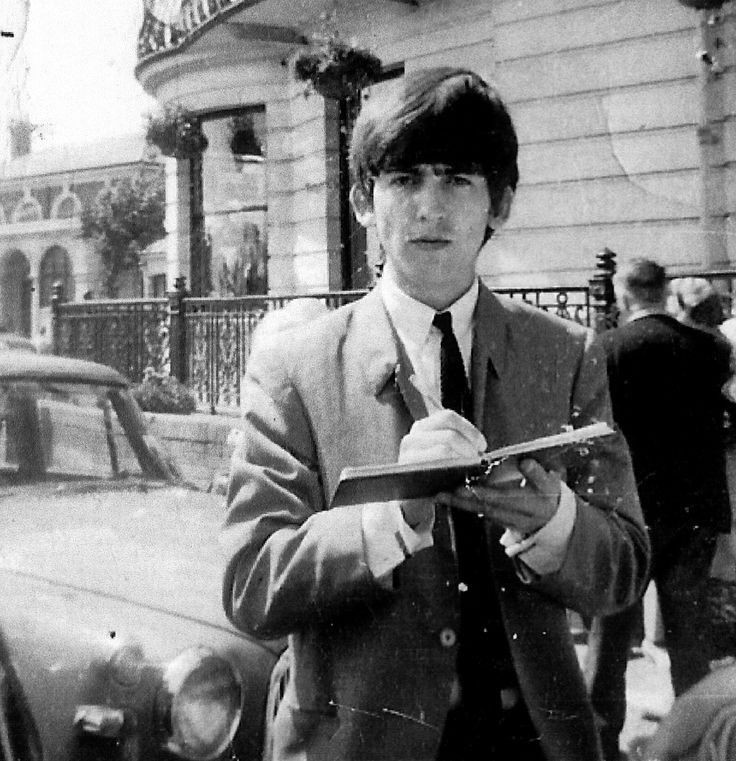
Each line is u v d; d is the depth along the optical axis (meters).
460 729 1.17
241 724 1.66
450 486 1.07
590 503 1.20
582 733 1.19
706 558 1.36
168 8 1.86
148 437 2.20
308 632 1.22
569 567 1.11
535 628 1.19
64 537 1.96
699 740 1.33
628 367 1.38
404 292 1.24
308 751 1.19
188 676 1.62
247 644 1.72
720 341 1.38
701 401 1.36
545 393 1.21
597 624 1.39
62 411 2.24
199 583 1.81
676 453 1.36
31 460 2.24
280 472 1.18
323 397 1.20
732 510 1.36
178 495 2.12
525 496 1.08
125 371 2.25
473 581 1.20
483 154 1.21
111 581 1.80
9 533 1.97
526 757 1.17
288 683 1.31
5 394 2.23
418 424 1.09
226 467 2.09
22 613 1.75
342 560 1.09
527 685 1.17
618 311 1.50
